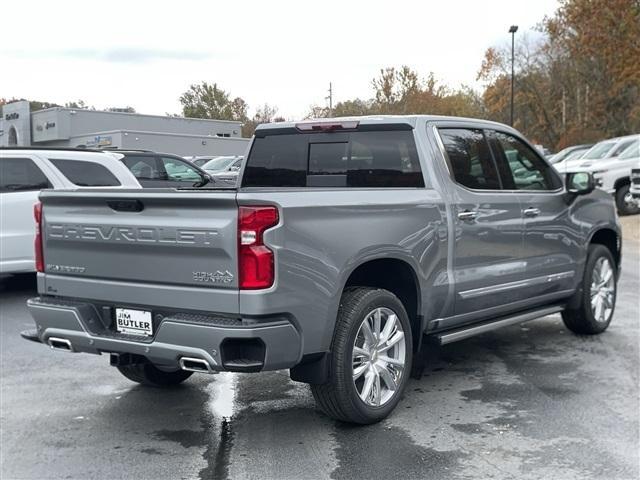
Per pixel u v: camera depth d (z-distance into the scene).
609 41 28.12
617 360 6.35
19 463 4.27
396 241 4.79
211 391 5.65
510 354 6.61
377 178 5.51
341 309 4.52
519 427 4.74
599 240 7.52
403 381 4.94
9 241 8.88
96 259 4.56
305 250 4.17
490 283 5.68
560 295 6.64
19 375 6.14
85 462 4.28
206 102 72.56
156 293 4.26
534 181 6.41
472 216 5.47
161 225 4.20
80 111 50.84
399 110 55.00
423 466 4.14
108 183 9.65
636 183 17.70
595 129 44.72
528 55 50.69
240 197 3.94
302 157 5.91
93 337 4.49
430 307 5.17
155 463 4.25
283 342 4.07
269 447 4.46
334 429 4.75
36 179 9.13
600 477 3.98
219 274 4.02
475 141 5.83
